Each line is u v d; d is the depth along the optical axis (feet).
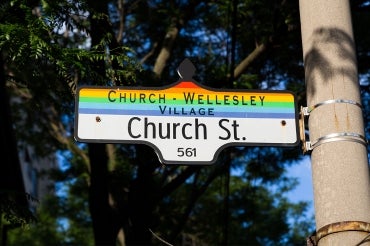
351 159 14.26
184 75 15.89
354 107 14.88
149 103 15.61
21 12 29.40
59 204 92.43
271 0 48.75
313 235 14.46
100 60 32.42
